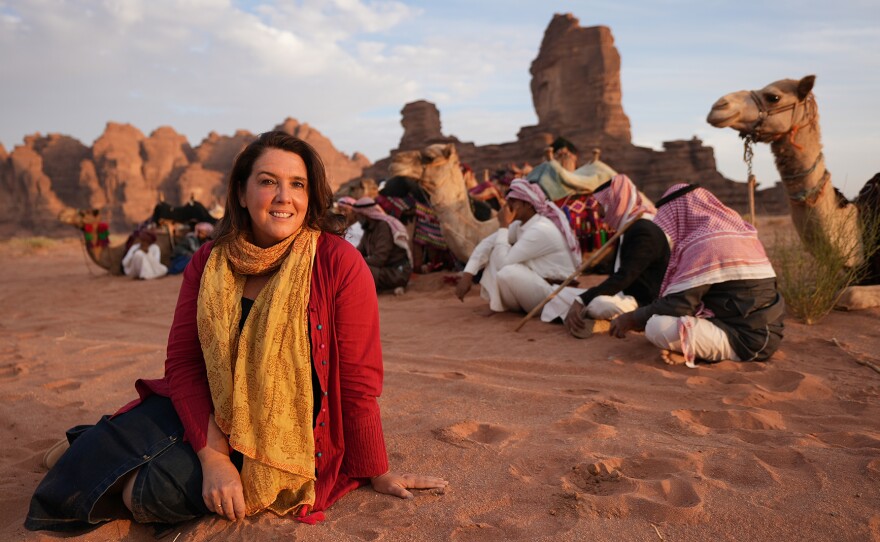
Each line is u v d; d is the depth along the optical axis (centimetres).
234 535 244
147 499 244
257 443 249
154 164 14925
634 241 550
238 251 253
